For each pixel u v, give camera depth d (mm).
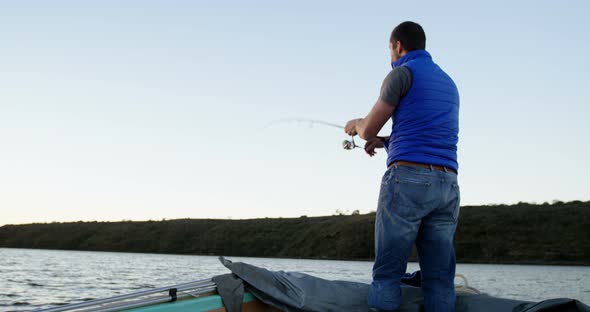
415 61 2648
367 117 2689
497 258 62688
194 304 2398
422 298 2799
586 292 24641
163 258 68812
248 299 2654
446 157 2590
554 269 52094
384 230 2588
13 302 16438
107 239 97062
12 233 107812
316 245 74875
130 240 95812
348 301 2740
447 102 2611
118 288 22062
